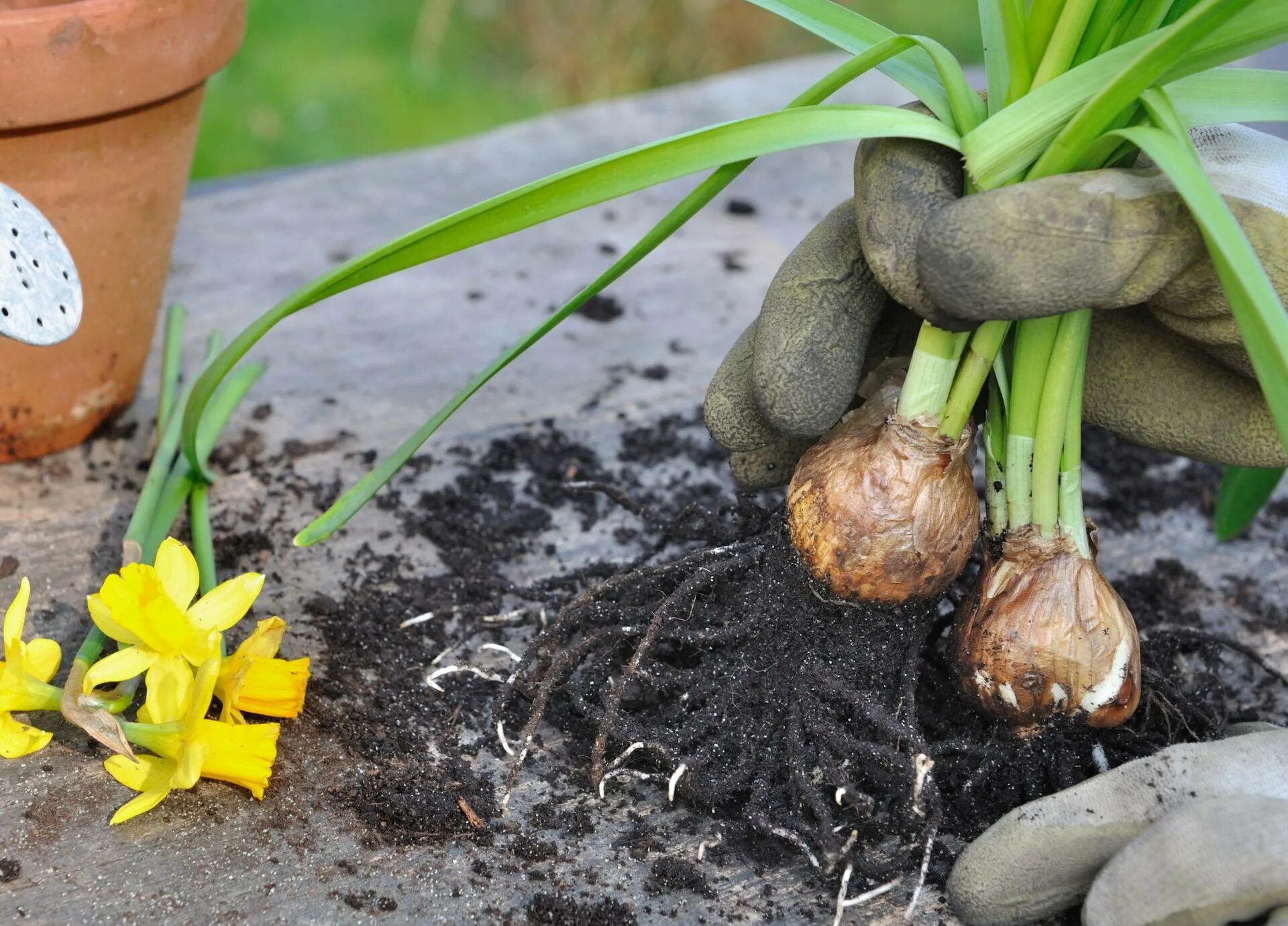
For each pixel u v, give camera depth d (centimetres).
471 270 102
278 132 157
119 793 79
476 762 81
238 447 91
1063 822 76
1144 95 73
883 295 77
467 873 78
